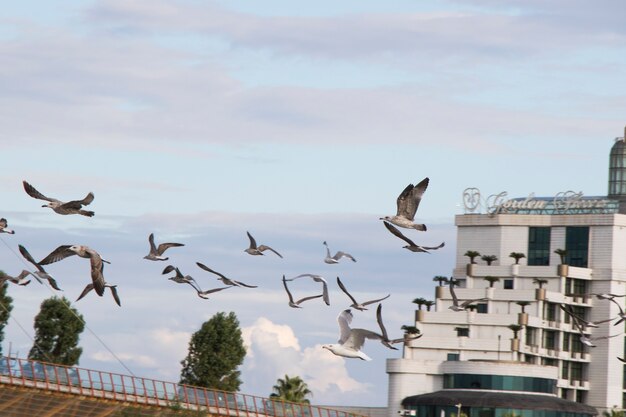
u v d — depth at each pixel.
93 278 50.56
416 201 48.59
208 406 139.62
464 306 87.88
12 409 128.88
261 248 73.69
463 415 191.25
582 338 93.50
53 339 180.50
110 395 136.25
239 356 189.75
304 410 147.00
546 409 199.75
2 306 177.88
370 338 48.44
